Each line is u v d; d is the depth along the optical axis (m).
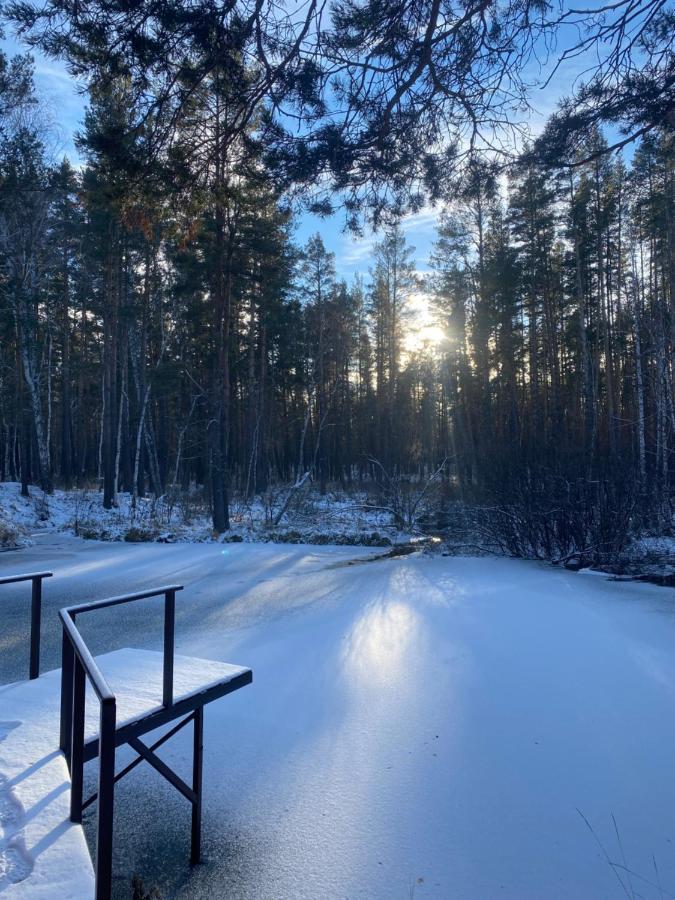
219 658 6.43
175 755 4.27
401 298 37.19
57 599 9.83
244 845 3.26
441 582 10.50
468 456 22.09
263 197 5.62
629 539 12.81
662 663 5.81
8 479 36.81
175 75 4.44
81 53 4.29
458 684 5.39
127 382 31.98
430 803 3.55
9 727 3.07
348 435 42.81
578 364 29.69
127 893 2.90
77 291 31.22
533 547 13.52
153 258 27.11
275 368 37.34
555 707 4.82
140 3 3.95
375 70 4.70
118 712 2.87
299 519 21.95
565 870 2.94
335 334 38.12
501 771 3.88
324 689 5.41
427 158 5.32
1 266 23.89
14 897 1.77
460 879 2.91
